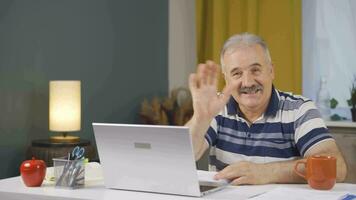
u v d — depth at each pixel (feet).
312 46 12.20
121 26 11.69
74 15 10.32
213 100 5.38
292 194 4.60
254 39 6.23
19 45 9.10
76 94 9.20
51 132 9.88
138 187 4.79
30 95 9.37
